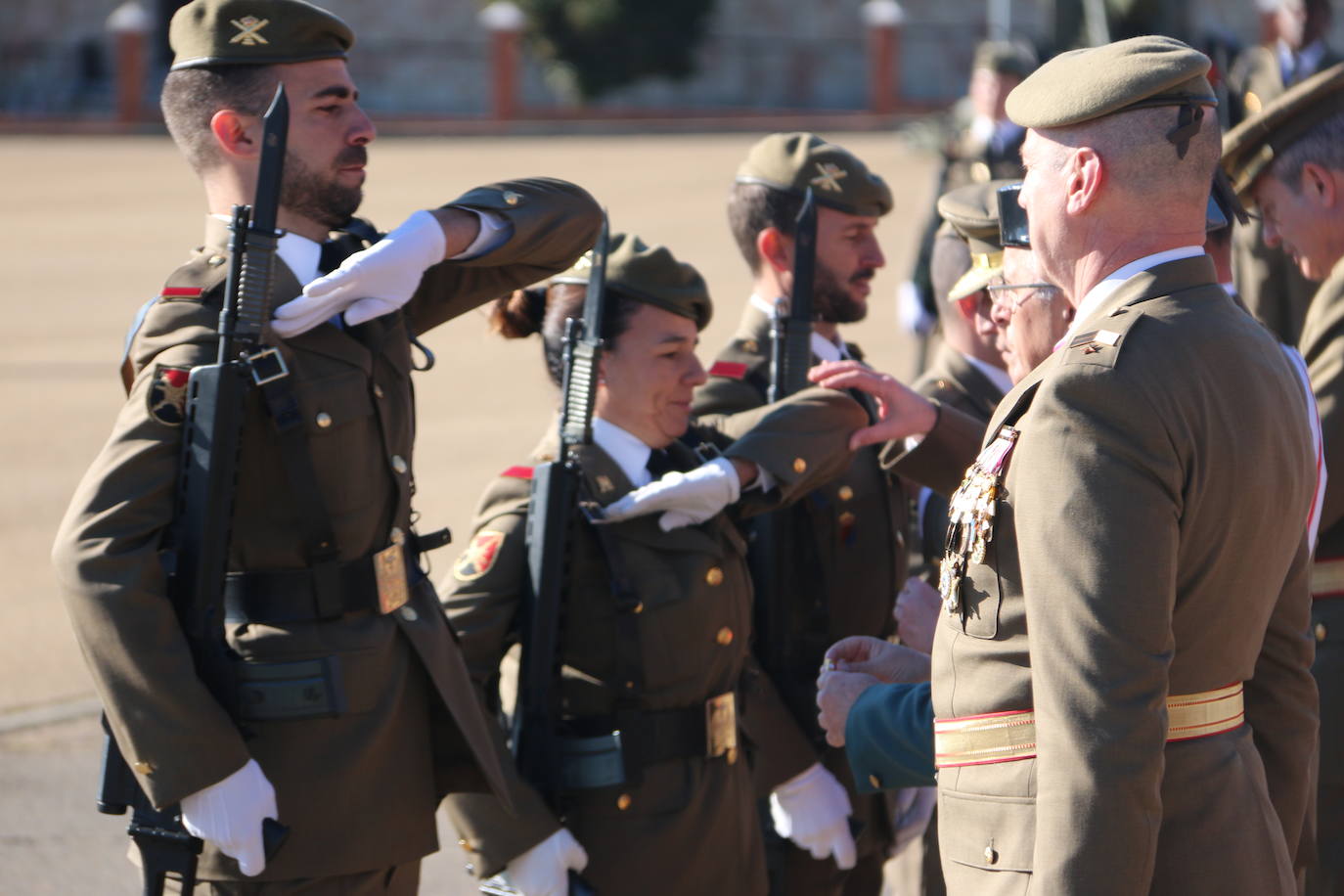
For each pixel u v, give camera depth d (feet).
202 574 28.14
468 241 31.50
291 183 30.60
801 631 39.78
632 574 34.76
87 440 106.42
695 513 35.22
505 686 36.99
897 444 37.37
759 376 41.47
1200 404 24.66
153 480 28.14
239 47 30.17
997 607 26.21
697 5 402.52
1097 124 25.61
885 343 132.26
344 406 29.99
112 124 377.50
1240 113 75.82
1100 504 24.00
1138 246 25.89
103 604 27.25
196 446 28.14
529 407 117.70
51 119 396.57
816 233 38.75
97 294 165.89
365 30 441.68
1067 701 23.80
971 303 40.98
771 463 35.60
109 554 27.48
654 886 34.60
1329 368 36.47
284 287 30.07
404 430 31.55
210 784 27.61
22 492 93.76
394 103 439.22
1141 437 24.25
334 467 29.81
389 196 235.81
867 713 31.81
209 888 29.50
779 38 442.91
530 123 385.91
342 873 29.84
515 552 34.94
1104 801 23.40
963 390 41.98
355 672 29.86
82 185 264.31
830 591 40.24
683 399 36.55
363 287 29.55
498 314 38.83
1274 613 28.96
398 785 30.63
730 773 36.09
